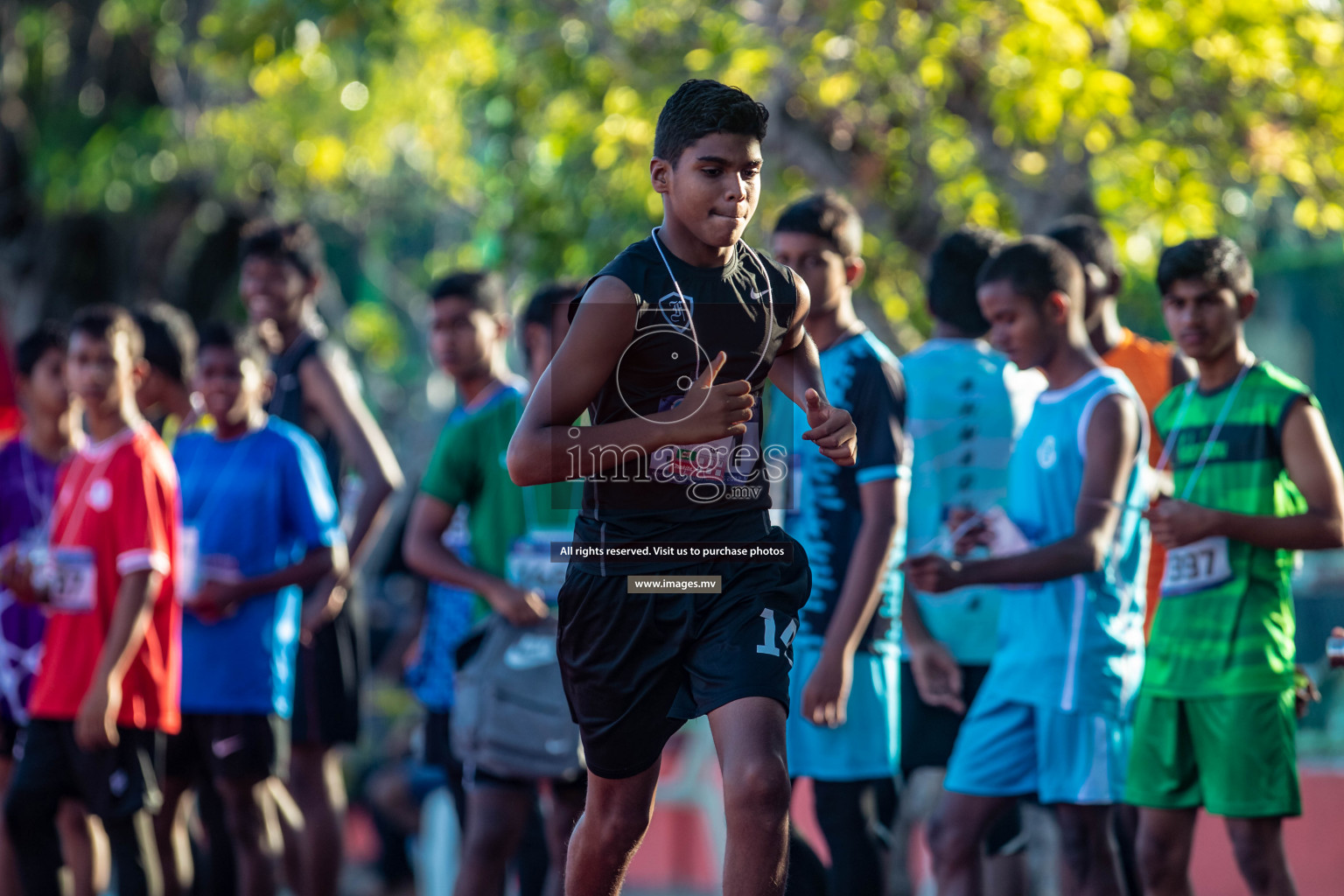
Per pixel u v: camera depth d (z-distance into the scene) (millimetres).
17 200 47375
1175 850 15156
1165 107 28531
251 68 34125
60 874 18844
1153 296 32344
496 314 20359
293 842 22172
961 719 18812
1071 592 15938
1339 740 27500
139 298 48938
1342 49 27562
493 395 19625
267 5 33438
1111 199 28688
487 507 19266
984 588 18375
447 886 27281
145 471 18922
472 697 17844
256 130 45375
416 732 22219
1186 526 14742
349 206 53000
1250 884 14961
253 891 20312
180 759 20328
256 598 20547
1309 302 40438
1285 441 15070
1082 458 15938
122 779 18500
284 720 20703
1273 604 15031
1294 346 41250
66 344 22297
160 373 23016
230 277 50688
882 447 15617
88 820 21047
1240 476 15289
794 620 11281
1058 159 28281
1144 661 16219
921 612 18312
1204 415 15688
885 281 32281
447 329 19922
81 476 19094
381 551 43375
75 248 48625
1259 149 28406
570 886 12164
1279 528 14672
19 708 21531
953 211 30531
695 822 34562
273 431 21203
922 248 31125
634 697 11422
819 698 15055
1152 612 17516
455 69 39844
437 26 37125
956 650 18266
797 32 28062
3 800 21172
